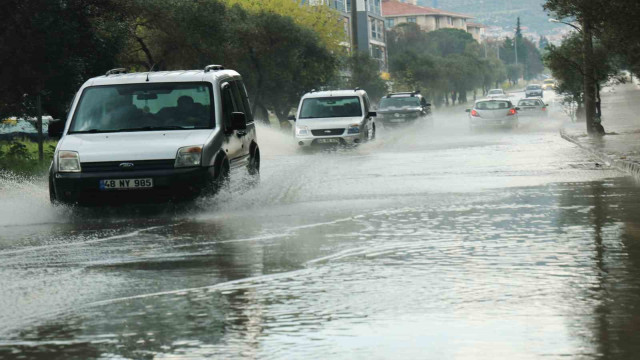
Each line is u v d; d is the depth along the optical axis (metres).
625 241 12.00
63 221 16.16
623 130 45.25
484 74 178.88
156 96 18.16
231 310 8.35
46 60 27.39
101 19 31.14
